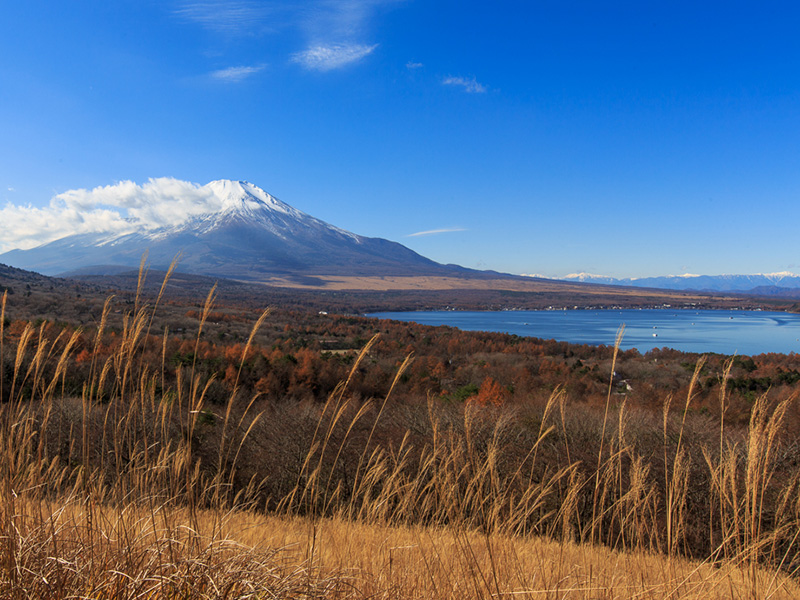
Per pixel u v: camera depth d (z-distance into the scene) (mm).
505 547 4137
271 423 13125
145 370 3605
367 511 4922
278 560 3334
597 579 4203
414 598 3586
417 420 12867
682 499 4492
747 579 3943
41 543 2932
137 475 3432
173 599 2727
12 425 3227
